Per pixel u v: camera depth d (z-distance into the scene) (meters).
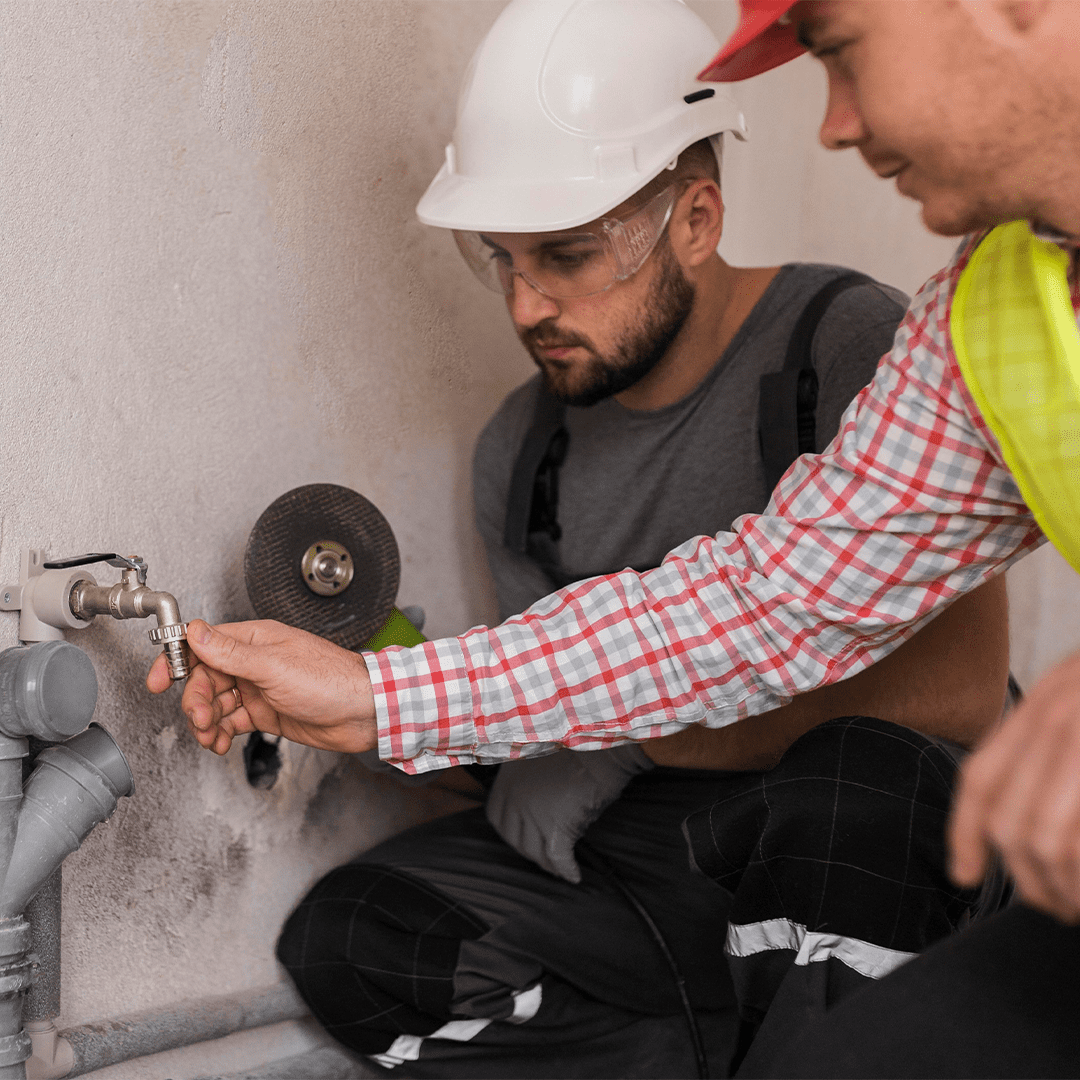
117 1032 0.94
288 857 1.17
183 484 1.03
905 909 0.79
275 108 1.11
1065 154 0.57
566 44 1.05
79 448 0.92
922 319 0.75
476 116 1.07
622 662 0.85
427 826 1.26
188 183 1.02
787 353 1.12
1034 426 0.64
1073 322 0.62
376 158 1.23
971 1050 0.45
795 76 1.85
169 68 1.00
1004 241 0.67
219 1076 1.06
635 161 1.03
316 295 1.17
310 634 0.86
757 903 0.85
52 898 0.85
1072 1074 0.44
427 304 1.31
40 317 0.89
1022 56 0.54
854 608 0.80
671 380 1.18
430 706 0.83
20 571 0.86
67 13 0.90
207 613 1.06
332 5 1.16
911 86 0.56
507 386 1.45
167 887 1.03
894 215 1.98
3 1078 0.78
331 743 0.86
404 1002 1.08
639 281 1.08
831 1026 0.49
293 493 0.99
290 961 1.11
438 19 1.30
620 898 1.16
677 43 1.10
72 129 0.91
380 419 1.25
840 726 0.86
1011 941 0.49
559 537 1.27
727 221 1.76
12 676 0.77
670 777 1.18
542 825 1.13
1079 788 0.40
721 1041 1.15
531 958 1.10
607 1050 1.15
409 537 1.30
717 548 0.86
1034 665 1.96
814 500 0.80
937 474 0.74
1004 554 0.78
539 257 1.05
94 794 0.82
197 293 1.04
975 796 0.43
